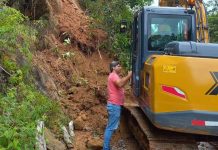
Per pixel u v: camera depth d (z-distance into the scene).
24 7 10.99
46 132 7.36
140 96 8.77
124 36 15.22
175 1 11.42
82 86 11.09
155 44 8.50
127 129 9.92
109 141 8.27
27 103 6.49
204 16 9.65
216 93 6.45
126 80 8.29
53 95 9.45
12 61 7.68
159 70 6.59
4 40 7.06
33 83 8.43
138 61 8.72
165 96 6.55
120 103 8.40
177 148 6.90
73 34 13.34
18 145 5.08
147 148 7.34
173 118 6.53
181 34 8.56
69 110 9.71
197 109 6.45
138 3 19.02
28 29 9.33
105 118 9.95
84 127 9.34
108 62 14.22
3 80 7.09
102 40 14.61
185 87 6.48
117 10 16.30
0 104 6.04
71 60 12.18
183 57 6.54
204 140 7.21
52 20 12.66
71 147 8.02
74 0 16.30
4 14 7.11
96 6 16.38
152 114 6.72
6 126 5.48
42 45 11.39
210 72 6.47
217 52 6.70
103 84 12.06
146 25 8.49
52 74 10.62
